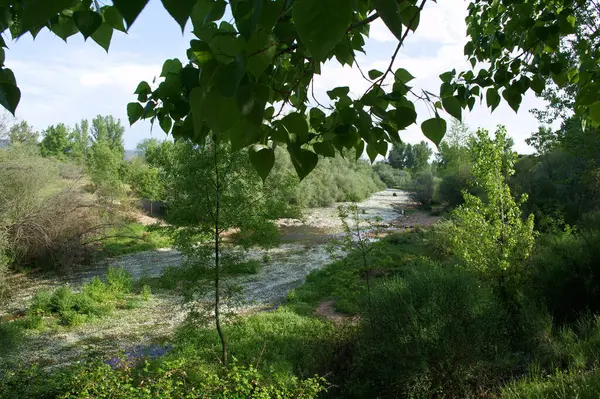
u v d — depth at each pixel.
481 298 6.54
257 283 14.88
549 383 4.44
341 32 0.52
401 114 1.12
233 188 7.55
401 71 1.18
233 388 4.67
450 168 32.97
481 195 17.30
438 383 5.53
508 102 2.00
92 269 17.06
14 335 9.62
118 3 0.39
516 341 6.68
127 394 4.39
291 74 1.30
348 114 1.16
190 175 7.41
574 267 7.36
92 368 5.17
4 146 16.27
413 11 1.06
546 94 10.52
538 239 9.10
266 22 0.65
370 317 6.46
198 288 7.75
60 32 0.95
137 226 23.00
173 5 0.45
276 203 7.88
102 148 28.38
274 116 1.07
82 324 11.15
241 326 9.43
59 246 16.22
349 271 10.53
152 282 15.07
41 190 16.41
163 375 4.75
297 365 7.04
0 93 0.84
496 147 8.60
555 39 1.96
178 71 1.24
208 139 7.42
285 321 9.82
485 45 2.37
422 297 6.20
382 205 42.78
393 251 15.33
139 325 11.10
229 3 0.69
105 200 19.41
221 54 0.63
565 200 14.24
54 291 13.55
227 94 0.61
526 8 2.00
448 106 1.06
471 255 8.33
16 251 15.33
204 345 8.56
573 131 12.23
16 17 0.93
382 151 1.32
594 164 13.36
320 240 23.55
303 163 0.88
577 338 5.78
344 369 6.53
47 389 5.03
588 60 1.97
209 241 7.86
